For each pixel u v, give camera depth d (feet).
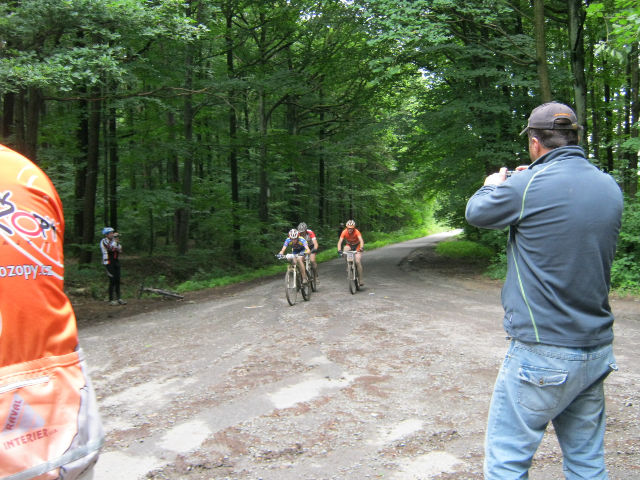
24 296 4.64
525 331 6.55
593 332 6.32
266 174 90.63
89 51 29.30
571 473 6.82
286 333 23.95
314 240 39.99
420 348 20.13
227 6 64.18
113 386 17.06
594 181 6.55
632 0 24.29
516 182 6.75
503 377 6.88
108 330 28.71
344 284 44.39
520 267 6.73
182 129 63.93
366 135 63.05
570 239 6.32
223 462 10.96
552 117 6.97
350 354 19.57
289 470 10.50
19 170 5.01
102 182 70.79
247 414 13.73
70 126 53.88
